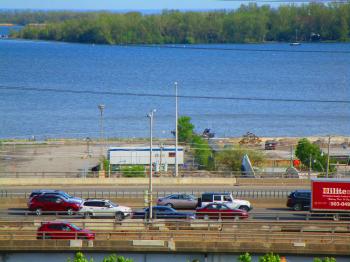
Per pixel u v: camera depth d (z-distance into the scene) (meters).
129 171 172.88
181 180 151.75
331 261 85.62
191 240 101.44
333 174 176.00
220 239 101.75
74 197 124.12
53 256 99.25
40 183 149.00
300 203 123.81
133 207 126.12
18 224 107.94
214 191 140.38
